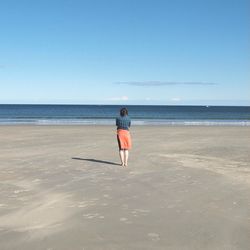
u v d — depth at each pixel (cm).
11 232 629
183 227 656
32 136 2470
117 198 862
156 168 1280
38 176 1135
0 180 1074
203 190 947
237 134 2720
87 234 618
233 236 612
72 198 862
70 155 1603
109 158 1520
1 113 9481
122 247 563
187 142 2142
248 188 971
